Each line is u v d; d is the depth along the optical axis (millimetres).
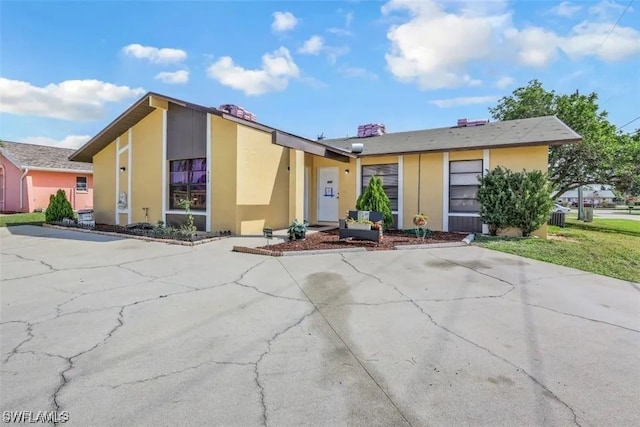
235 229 9281
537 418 1938
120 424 1857
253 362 2570
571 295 4293
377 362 2584
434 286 4656
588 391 2211
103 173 12703
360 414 1965
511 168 9625
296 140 8797
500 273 5367
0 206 19000
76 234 9766
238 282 4820
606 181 14711
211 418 1915
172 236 8555
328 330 3189
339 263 6031
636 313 3678
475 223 10148
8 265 5828
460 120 13281
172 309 3723
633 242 8922
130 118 11273
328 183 12883
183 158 10367
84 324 3281
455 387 2248
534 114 16266
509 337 3045
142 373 2395
